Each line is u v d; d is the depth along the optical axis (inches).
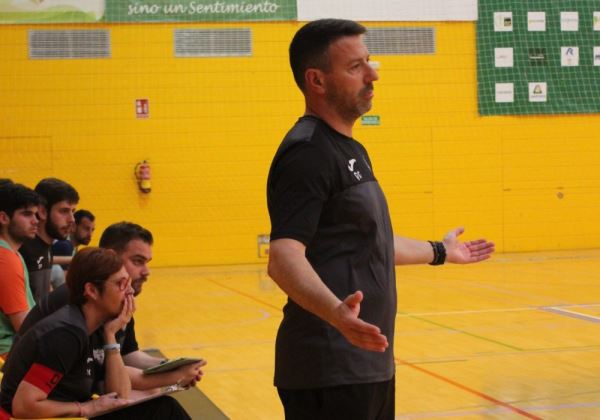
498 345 341.4
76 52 688.4
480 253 136.6
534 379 278.8
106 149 694.5
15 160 682.8
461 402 250.1
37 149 685.3
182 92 704.4
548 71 748.6
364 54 113.4
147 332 394.0
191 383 179.8
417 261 132.0
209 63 706.8
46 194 256.7
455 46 737.0
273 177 110.9
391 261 117.6
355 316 95.4
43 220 256.4
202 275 645.9
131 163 698.2
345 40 112.3
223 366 314.3
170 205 705.0
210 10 705.0
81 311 157.8
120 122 696.4
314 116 114.5
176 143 704.4
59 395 155.2
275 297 515.2
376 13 725.9
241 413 243.8
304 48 113.5
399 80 731.4
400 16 728.3
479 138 742.5
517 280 565.9
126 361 194.5
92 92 692.1
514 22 741.3
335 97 112.7
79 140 691.4
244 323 417.1
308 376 111.6
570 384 270.5
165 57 701.3
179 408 172.4
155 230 703.1
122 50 695.1
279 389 116.6
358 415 112.0
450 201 740.7
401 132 732.7
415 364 307.4
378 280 113.9
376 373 113.0
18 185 218.2
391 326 116.6
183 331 395.5
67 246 368.5
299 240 105.7
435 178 738.2
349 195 110.8
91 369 159.2
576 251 749.3
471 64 740.0
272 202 110.2
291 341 113.1
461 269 643.5
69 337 151.0
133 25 696.4
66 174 690.2
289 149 109.7
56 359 149.7
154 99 700.7
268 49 713.6
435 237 738.2
